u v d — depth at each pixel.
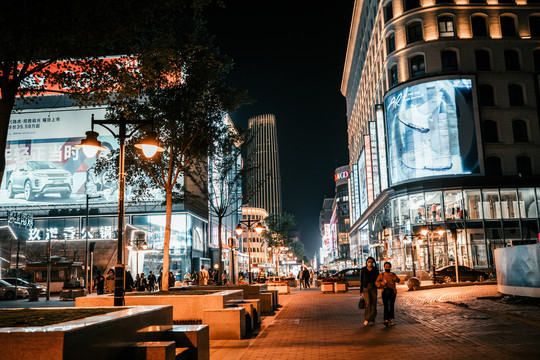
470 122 48.31
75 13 8.09
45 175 58.47
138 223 55.56
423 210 48.06
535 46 51.53
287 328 13.27
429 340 9.95
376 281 13.02
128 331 5.97
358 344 9.86
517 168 49.34
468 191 47.81
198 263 59.16
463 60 50.56
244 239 138.38
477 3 51.88
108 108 15.95
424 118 48.47
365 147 65.25
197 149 18.20
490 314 13.88
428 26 51.28
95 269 45.84
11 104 8.42
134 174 18.19
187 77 16.70
